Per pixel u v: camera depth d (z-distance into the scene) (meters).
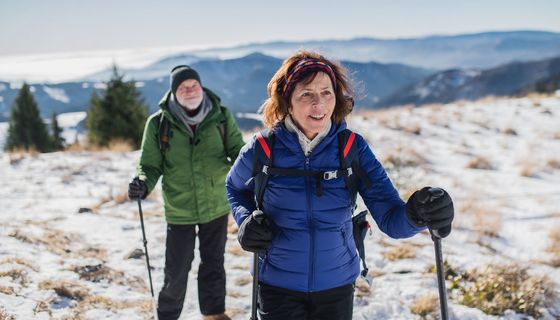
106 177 10.80
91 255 5.62
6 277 4.43
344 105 2.51
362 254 2.67
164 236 6.55
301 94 2.36
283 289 2.54
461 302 4.78
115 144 16.48
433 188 2.10
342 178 2.47
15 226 6.23
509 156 12.64
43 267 4.92
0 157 13.08
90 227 6.88
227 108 3.99
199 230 4.06
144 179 3.77
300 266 2.48
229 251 6.05
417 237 6.77
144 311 4.33
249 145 2.56
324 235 2.46
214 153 3.89
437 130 15.57
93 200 8.69
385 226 2.47
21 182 10.19
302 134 2.42
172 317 3.97
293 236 2.47
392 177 9.48
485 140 14.47
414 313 4.55
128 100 22.73
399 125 15.79
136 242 6.28
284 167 2.46
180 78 3.71
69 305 4.21
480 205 8.30
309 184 2.43
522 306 4.68
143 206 8.25
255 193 2.54
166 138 3.82
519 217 8.02
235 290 5.00
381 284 5.15
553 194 9.33
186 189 3.87
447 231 2.12
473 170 11.26
